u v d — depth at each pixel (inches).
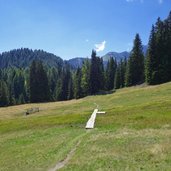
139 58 5324.8
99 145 1109.7
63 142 1263.5
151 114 2085.4
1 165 1035.9
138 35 5393.7
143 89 4005.9
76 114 2536.9
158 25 4783.5
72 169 832.3
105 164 844.6
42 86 6205.7
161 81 4532.5
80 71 6387.8
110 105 3280.0
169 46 4591.5
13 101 6732.3
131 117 2001.7
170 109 2262.6
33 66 6240.2
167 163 813.9
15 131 2076.8
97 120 2026.3
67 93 6786.4
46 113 3452.3
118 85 6097.4
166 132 1306.6
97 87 5876.0
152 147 1003.3
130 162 847.7
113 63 6791.3
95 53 5920.3
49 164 932.6
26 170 907.4
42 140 1445.6
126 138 1206.3
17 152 1232.8
